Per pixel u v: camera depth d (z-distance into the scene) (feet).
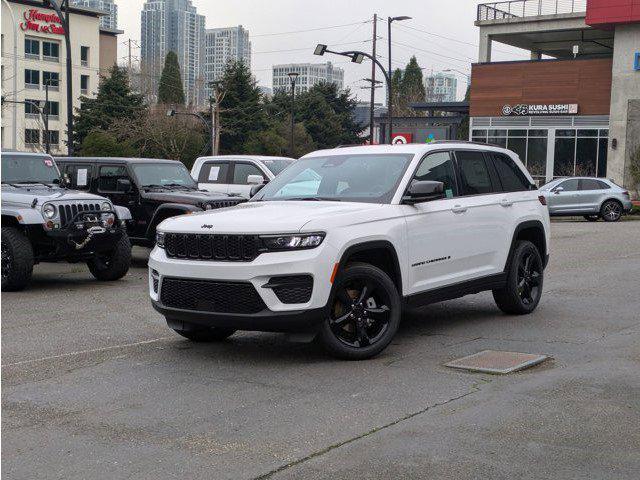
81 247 38.91
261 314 21.36
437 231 25.82
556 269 44.98
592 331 27.02
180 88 284.00
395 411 17.78
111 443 16.07
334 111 282.36
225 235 21.89
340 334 22.81
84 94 284.61
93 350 24.97
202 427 16.97
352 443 15.74
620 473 14.05
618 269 44.57
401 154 26.48
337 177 26.30
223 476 14.21
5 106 256.11
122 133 204.85
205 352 24.43
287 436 16.26
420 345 25.00
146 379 21.17
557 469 14.24
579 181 94.73
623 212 96.43
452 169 27.66
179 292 22.74
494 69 150.71
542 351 23.82
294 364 22.57
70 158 50.06
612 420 16.85
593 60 141.28
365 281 23.08
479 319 29.60
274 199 26.30
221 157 57.31
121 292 38.14
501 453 15.03
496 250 28.73
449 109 180.75
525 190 31.09
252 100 236.43
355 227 22.84
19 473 14.56
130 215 43.27
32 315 31.68
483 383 20.02
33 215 37.88
